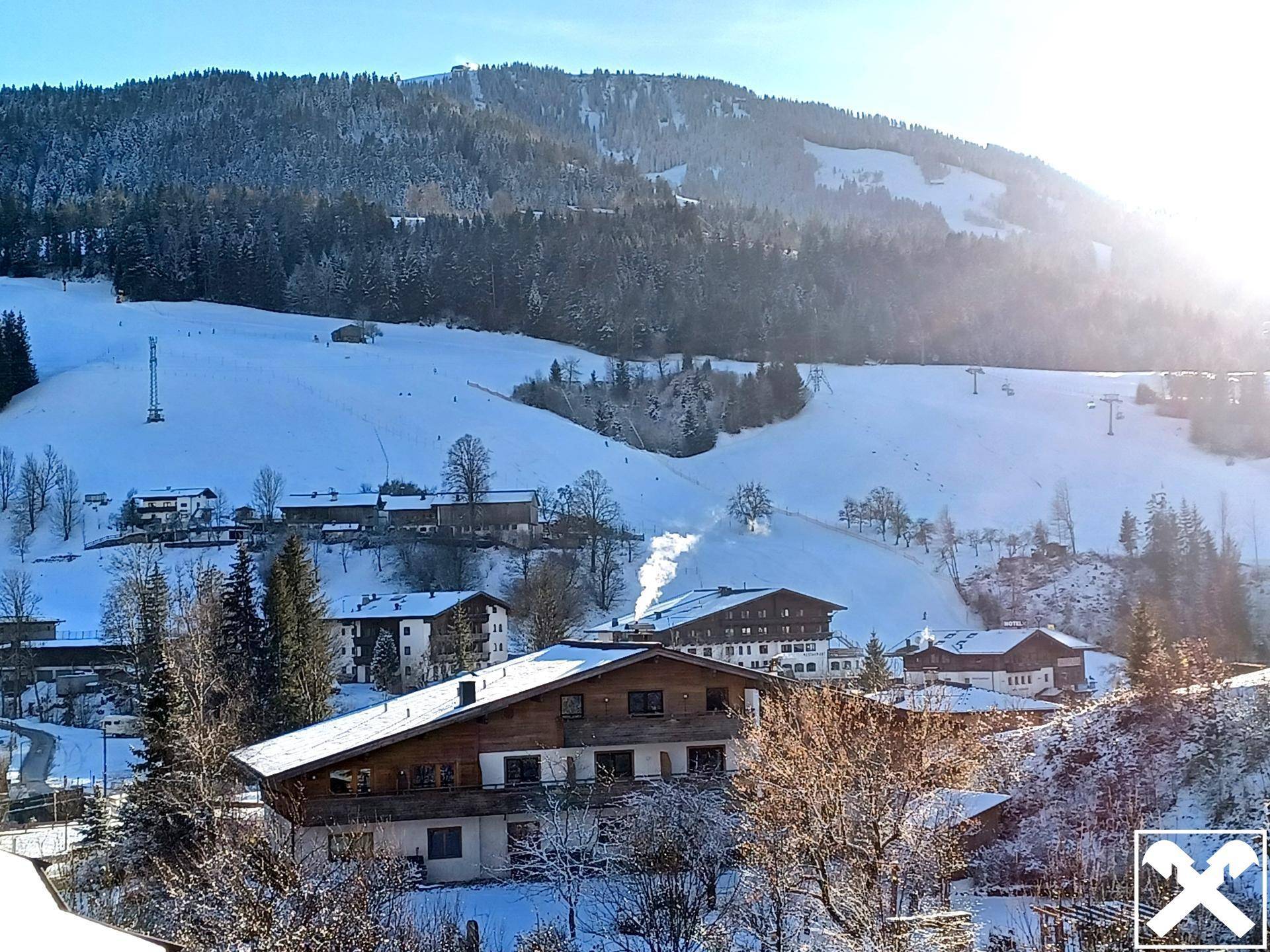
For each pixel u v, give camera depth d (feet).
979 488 631.97
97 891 125.90
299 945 74.18
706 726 143.02
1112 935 83.35
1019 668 326.85
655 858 99.50
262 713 226.17
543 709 140.15
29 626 360.69
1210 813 116.88
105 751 249.75
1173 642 316.19
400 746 136.05
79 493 563.48
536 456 629.92
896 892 86.53
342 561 491.72
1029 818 126.62
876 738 90.94
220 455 613.11
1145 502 588.50
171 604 308.60
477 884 130.93
